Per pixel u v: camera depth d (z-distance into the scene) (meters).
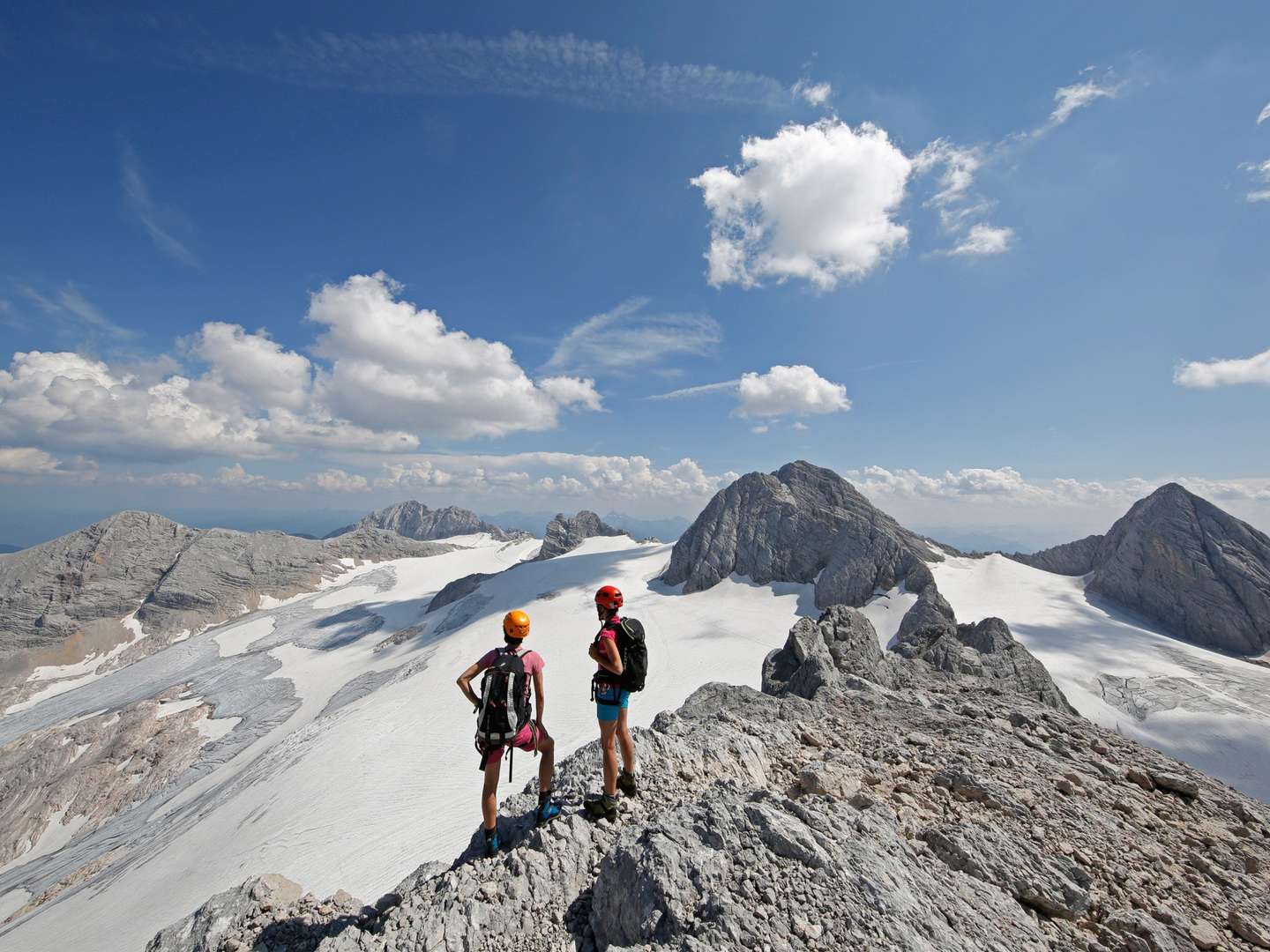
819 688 17.73
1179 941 6.11
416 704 75.31
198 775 79.19
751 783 9.13
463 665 91.50
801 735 11.75
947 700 17.72
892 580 120.19
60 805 77.75
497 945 5.95
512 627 7.73
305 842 43.88
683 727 11.16
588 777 8.66
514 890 6.50
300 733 75.62
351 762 59.44
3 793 83.00
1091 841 8.13
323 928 8.48
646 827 6.63
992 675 32.03
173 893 40.62
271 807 52.25
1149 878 7.39
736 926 4.96
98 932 38.41
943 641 35.38
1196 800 10.69
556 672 86.88
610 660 7.51
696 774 8.84
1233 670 84.25
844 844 6.15
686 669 87.00
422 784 52.91
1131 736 66.94
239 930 8.68
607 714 7.60
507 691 7.33
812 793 8.87
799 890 5.39
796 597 126.94
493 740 7.18
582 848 7.12
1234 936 6.46
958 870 6.79
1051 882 6.65
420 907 6.86
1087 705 74.00
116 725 98.81
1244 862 8.27
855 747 11.43
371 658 125.50
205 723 97.88
